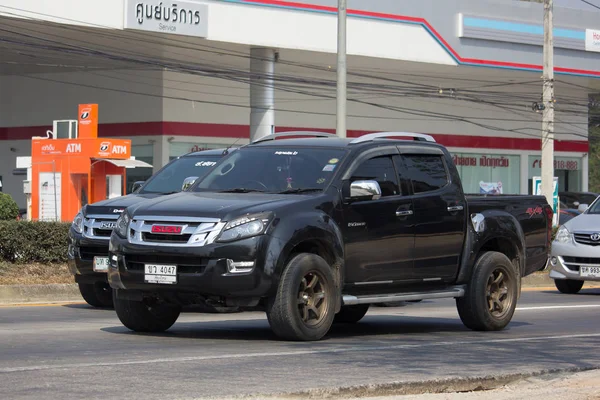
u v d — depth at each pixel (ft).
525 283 101.09
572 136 271.90
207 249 39.55
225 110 203.92
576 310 67.67
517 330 52.60
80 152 112.06
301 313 41.98
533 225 53.78
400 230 45.96
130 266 41.57
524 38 217.56
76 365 34.22
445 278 48.65
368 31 191.01
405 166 47.37
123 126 200.34
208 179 46.70
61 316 58.29
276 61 184.44
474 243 49.73
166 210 41.22
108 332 46.70
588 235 83.71
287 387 30.12
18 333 46.06
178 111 197.47
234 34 172.45
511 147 254.27
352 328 52.60
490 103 233.96
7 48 172.96
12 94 218.79
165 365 34.40
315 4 183.32
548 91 134.82
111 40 169.37
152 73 196.03
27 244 77.77
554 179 134.72
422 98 236.43
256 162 46.50
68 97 209.05
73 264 61.46
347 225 43.70
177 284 40.16
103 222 60.18
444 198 48.39
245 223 39.99
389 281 45.78
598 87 256.11
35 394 28.50
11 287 70.23
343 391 29.99
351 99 217.97
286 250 40.52
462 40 207.21
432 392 31.91
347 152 45.42
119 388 29.60
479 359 38.60
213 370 33.40
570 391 32.68
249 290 39.81
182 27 164.66
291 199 42.16
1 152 220.64
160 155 195.72
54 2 151.33
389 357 37.91
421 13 199.41
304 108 216.74
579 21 231.91
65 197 112.78
